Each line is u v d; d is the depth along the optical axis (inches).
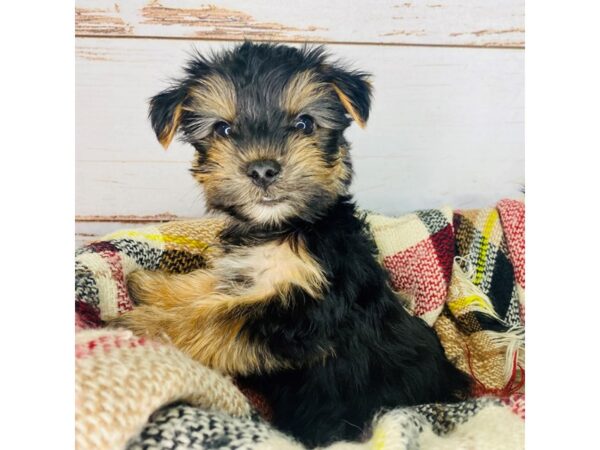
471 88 14.2
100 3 13.1
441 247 14.6
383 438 9.0
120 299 12.4
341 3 13.5
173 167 14.0
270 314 11.3
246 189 11.3
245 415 9.6
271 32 13.5
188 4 13.3
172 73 13.4
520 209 14.8
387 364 11.6
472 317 14.3
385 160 14.5
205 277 13.1
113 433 7.7
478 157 14.6
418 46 14.0
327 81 12.3
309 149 11.6
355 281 11.9
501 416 10.4
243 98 11.7
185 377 8.7
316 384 11.2
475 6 13.9
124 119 13.6
